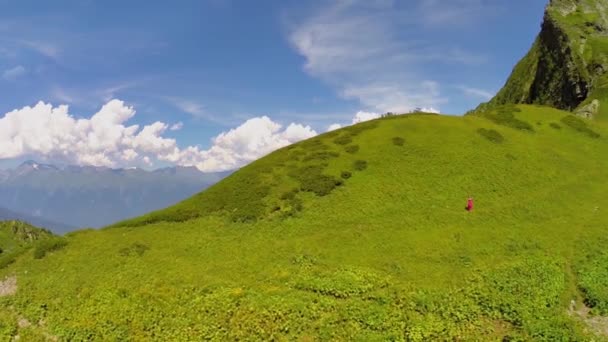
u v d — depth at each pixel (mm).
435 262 35875
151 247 42281
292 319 28516
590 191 50656
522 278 32094
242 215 47062
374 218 44781
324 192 49750
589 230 40562
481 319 27984
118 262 39344
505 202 47125
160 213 49969
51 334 30719
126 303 32281
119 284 35438
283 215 46406
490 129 64875
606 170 57219
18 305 34875
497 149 59094
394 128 65000
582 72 111688
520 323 27125
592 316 28594
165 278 35656
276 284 33594
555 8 143750
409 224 43188
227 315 29516
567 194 49281
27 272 39750
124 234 46062
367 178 52312
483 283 31812
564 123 71812
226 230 45125
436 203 47125
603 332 26688
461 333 26688
